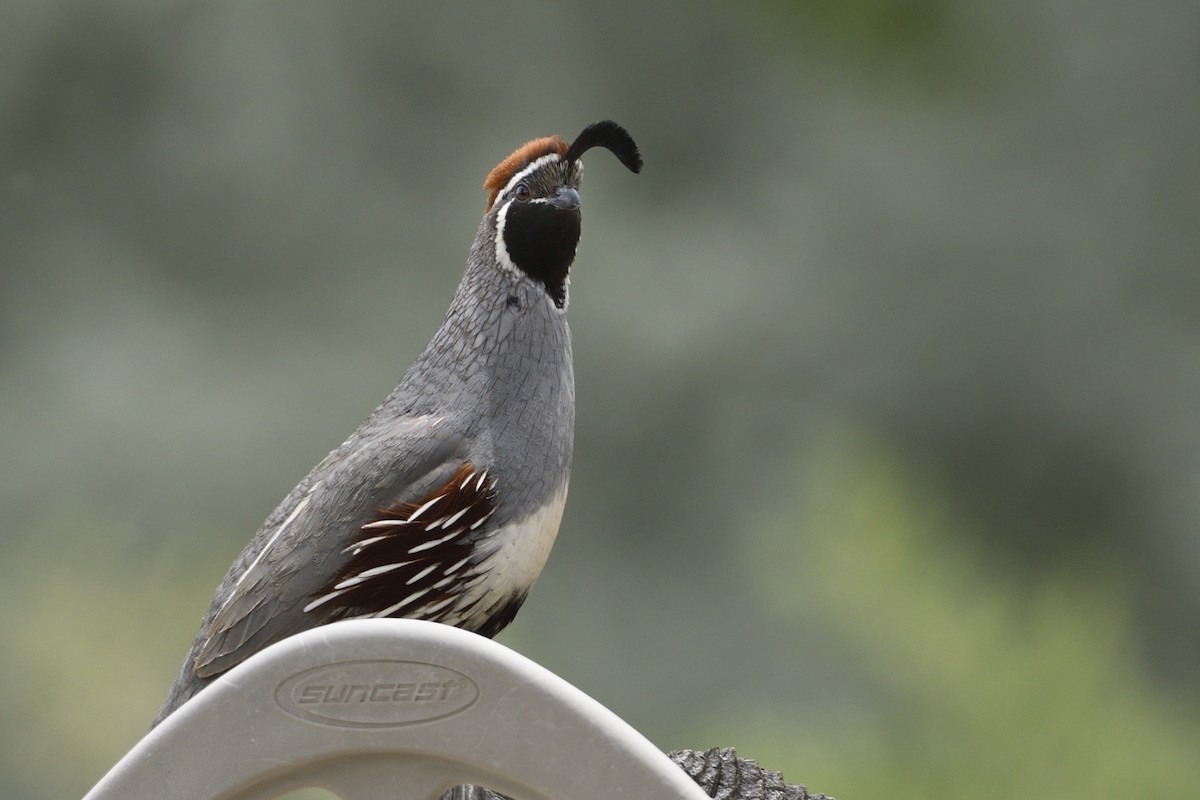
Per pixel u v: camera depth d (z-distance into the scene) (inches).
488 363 210.7
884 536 467.8
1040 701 416.2
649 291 606.2
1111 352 620.7
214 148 630.5
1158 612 609.0
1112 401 616.7
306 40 634.8
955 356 617.6
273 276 623.5
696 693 565.0
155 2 632.4
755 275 616.7
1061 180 640.4
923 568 458.3
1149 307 627.2
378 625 127.2
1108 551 612.7
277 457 595.8
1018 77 663.8
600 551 589.0
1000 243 628.4
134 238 632.4
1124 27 649.6
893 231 629.6
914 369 617.0
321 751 127.3
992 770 408.8
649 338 594.9
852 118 658.2
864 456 534.6
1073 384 617.0
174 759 127.3
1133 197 634.8
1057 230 631.2
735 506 591.2
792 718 466.3
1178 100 641.0
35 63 631.8
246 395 602.9
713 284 611.2
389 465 204.5
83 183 633.0
